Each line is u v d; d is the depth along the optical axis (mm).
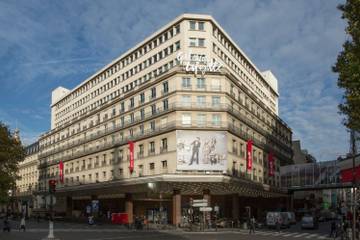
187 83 66375
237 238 36844
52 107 126688
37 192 111312
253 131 80562
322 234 43906
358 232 32156
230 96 68688
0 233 43156
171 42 72938
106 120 84562
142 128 72500
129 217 66062
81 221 74812
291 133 115375
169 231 48938
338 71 20281
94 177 86688
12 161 51438
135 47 81938
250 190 69062
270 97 114062
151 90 71938
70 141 101688
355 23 19781
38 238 35656
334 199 125688
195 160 62781
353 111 19953
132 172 72875
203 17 70938
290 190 93875
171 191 62719
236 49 83500
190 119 64875
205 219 56812
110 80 91938
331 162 86750
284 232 47656
